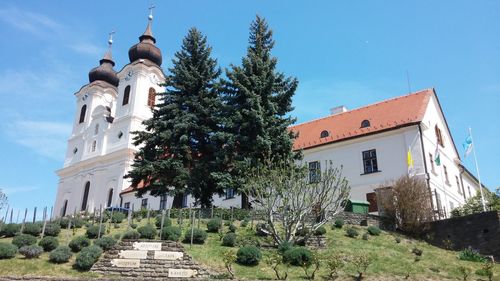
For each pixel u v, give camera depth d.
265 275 17.75
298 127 42.25
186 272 17.70
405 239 24.80
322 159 37.12
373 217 26.94
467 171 41.91
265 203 22.72
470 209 29.55
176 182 30.36
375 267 19.30
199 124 33.06
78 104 64.50
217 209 27.41
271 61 33.09
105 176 54.03
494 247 23.27
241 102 32.19
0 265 17.41
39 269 17.39
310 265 18.88
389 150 33.81
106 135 56.78
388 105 37.66
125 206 50.12
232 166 29.92
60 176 60.69
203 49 35.53
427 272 19.19
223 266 18.42
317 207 22.44
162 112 33.81
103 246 19.56
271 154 29.89
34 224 22.41
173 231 20.94
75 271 17.52
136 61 56.78
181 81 34.34
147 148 33.00
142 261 17.95
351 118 38.81
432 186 31.95
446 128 39.78
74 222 24.47
